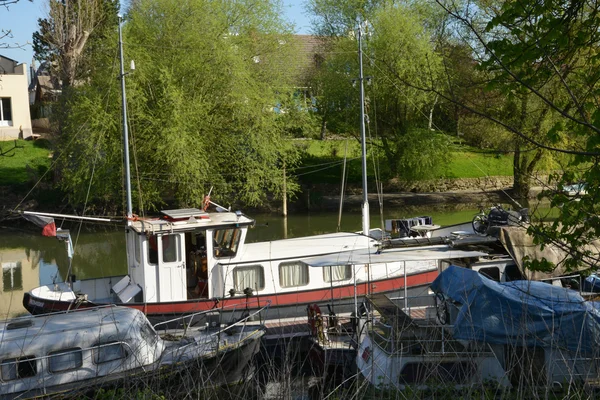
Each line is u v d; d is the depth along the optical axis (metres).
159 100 29.84
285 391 7.94
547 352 9.32
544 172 28.12
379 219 33.84
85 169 29.94
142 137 30.03
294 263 15.58
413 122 37.94
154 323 14.51
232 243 15.44
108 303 15.08
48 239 30.70
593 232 7.04
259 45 35.59
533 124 15.10
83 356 10.42
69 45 36.00
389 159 39.50
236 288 15.23
